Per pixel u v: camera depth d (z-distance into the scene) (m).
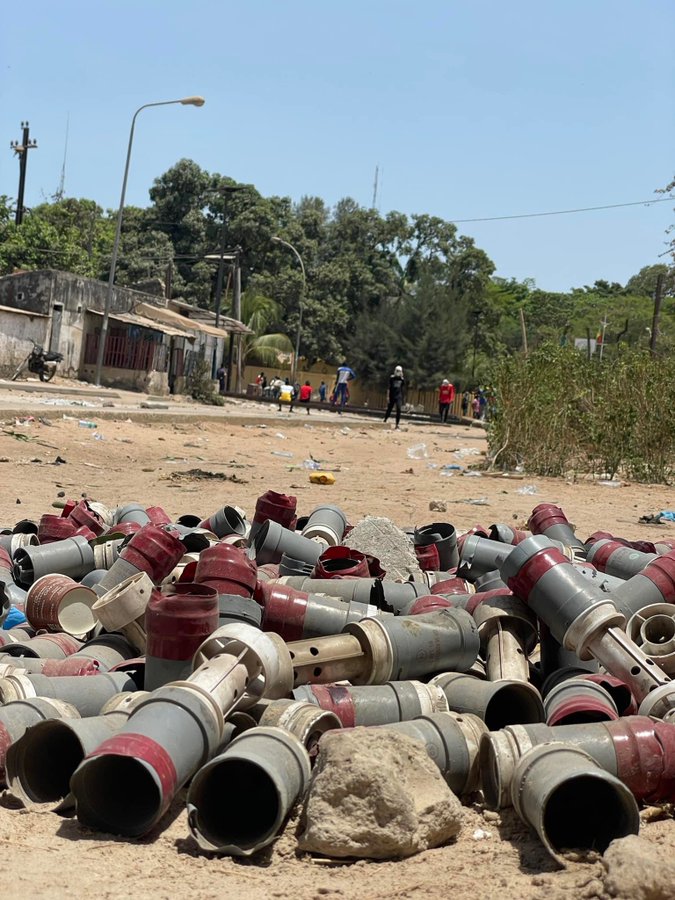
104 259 71.06
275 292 70.88
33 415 20.97
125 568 5.98
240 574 5.17
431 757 4.00
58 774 4.10
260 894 3.22
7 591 6.38
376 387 73.38
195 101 39.16
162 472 15.70
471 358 79.69
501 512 12.94
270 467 17.89
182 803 3.94
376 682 4.84
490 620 5.41
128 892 3.18
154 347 46.59
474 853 3.59
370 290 76.81
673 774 3.90
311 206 88.38
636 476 18.98
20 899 3.08
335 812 3.53
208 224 74.69
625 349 21.84
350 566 6.79
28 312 39.75
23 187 60.03
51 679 4.51
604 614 4.83
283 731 3.84
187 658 4.43
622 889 3.10
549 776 3.56
